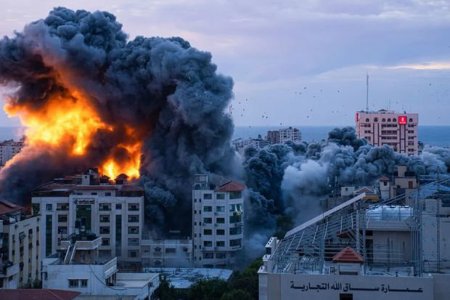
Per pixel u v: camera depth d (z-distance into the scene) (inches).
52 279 5285.4
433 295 3368.6
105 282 5334.6
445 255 3629.4
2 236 6510.8
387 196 5708.7
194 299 6437.0
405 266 3720.5
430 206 3806.6
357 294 3408.0
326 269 3627.0
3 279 6166.3
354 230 3934.5
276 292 3462.1
